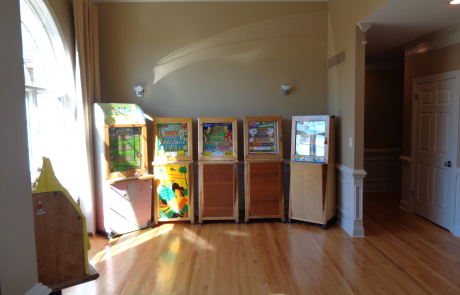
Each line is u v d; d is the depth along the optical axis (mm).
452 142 4176
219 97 4988
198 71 4953
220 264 3375
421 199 4863
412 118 4992
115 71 4883
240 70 4977
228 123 4754
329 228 4453
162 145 4707
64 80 4020
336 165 4648
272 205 4691
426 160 4711
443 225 4371
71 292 2848
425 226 4461
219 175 4641
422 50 4699
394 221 4680
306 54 4969
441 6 3285
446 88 4262
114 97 4906
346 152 4340
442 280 3008
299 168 4539
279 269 3250
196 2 4891
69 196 1952
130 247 3859
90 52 4367
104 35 4840
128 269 3283
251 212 4680
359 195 4086
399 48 5211
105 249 3809
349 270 3215
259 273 3172
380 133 6406
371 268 3254
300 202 4578
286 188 5133
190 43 4926
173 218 4660
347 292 2818
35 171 3408
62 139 4023
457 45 4055
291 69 4984
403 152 5305
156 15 4879
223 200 4664
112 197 4176
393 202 5656
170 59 4922
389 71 6352
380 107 6379
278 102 5020
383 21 3791
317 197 4445
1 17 1380
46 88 3602
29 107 3379
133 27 4867
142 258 3543
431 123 4586
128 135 4344
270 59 4973
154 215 4648
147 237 4191
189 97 4969
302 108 5023
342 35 4387
